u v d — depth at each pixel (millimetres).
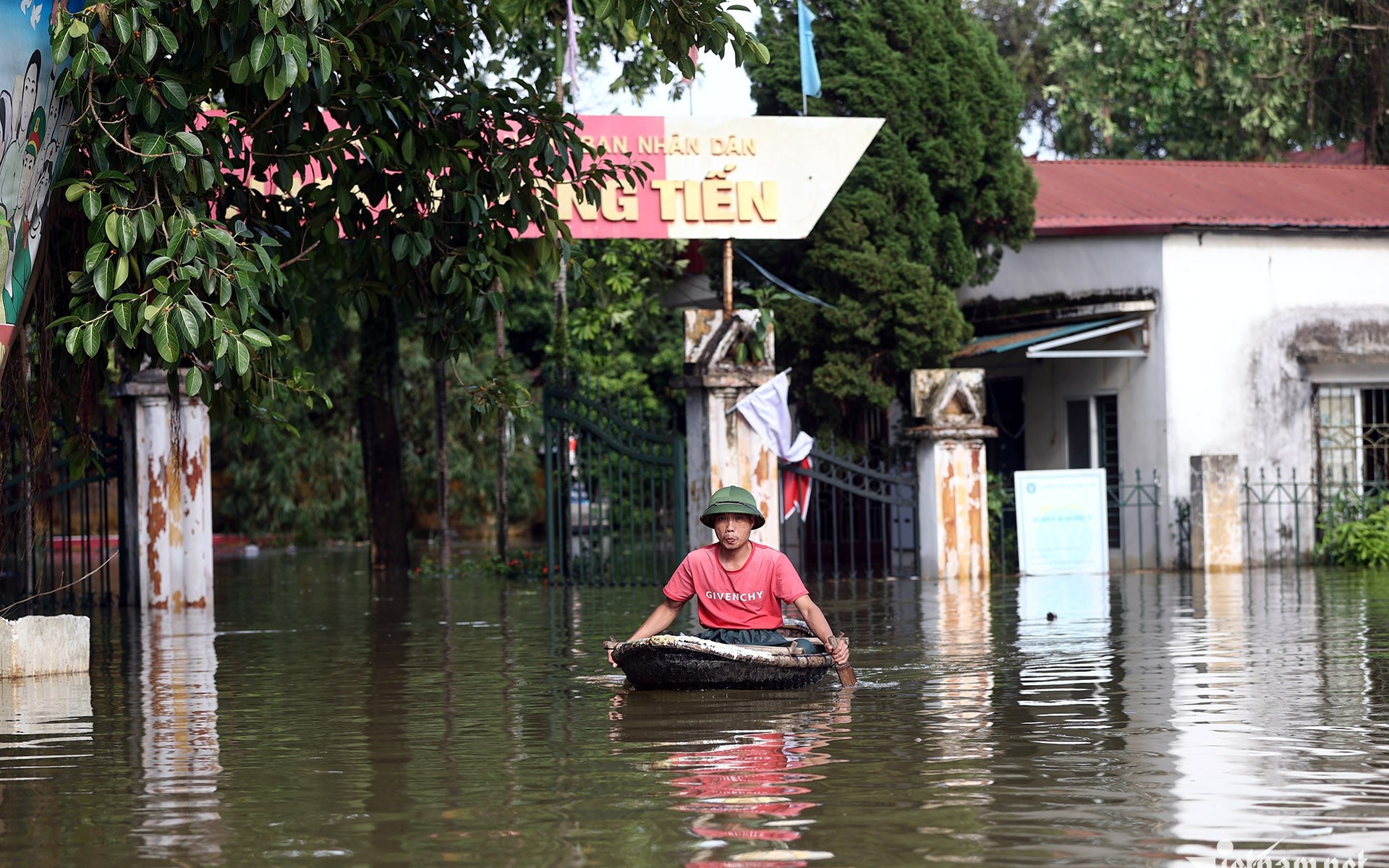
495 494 39938
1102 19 35469
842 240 21812
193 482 18719
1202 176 26516
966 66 22453
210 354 10609
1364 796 6172
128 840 5746
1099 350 23203
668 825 5793
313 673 11320
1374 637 12422
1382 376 23875
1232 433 22797
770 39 22688
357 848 5547
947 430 20750
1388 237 23828
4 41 9961
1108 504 23391
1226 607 15633
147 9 9477
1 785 6898
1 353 10672
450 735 8117
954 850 5359
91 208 9742
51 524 12820
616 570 23219
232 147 11773
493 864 5277
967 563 20844
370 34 11688
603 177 12352
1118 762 6938
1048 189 25312
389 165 11922
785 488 20594
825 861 5238
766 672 9664
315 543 39750
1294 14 33031
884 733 7871
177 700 9836
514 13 12984
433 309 12516
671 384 19875
